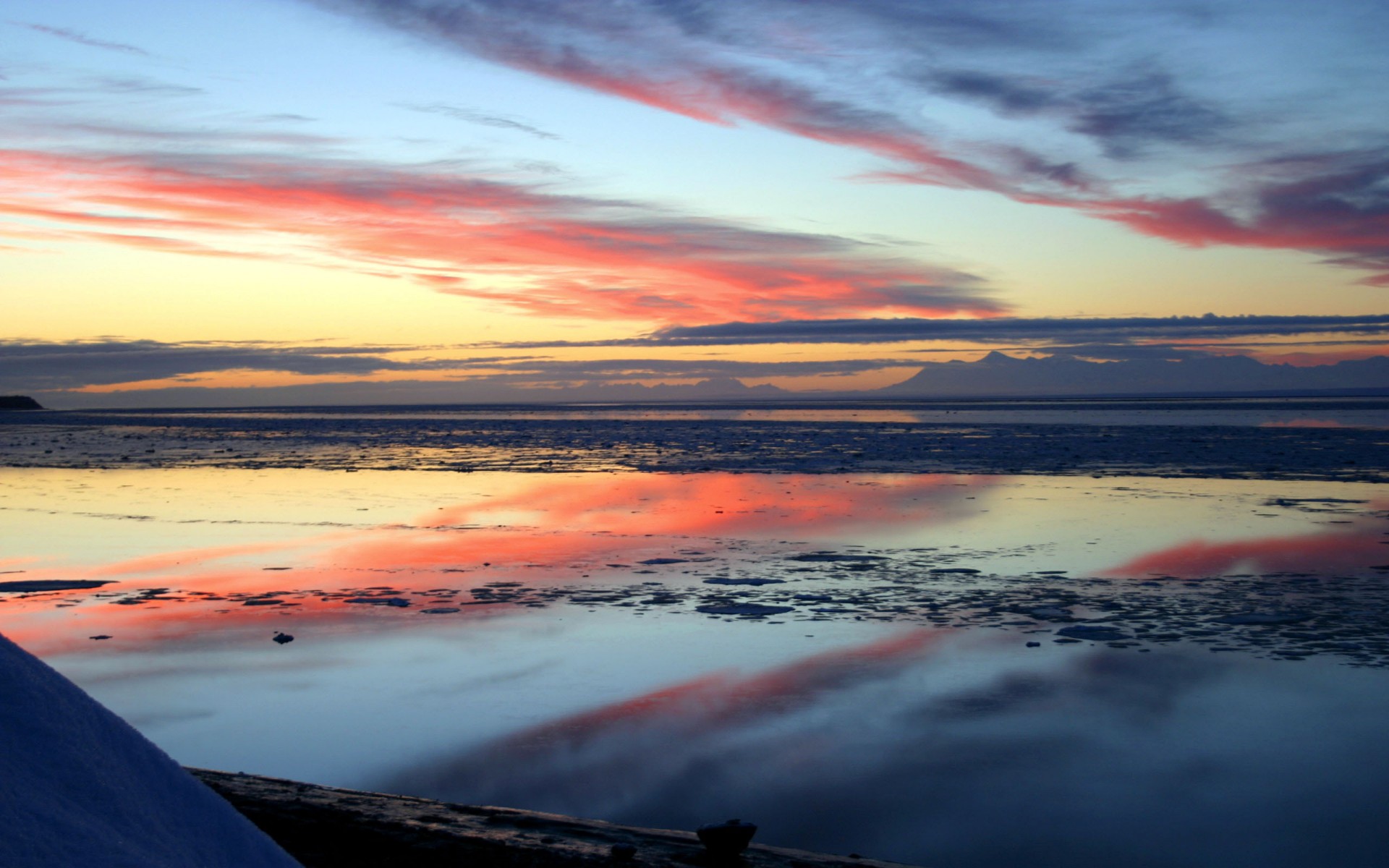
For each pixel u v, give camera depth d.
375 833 4.88
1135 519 19.53
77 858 1.80
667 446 47.47
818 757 7.10
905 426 70.38
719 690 8.60
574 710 8.10
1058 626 10.79
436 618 11.24
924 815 6.15
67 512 21.31
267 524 19.34
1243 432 56.34
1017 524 18.88
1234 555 15.29
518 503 22.89
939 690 8.58
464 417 112.00
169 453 44.00
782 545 16.53
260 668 9.29
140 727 7.74
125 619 11.22
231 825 2.23
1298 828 5.93
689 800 6.38
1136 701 8.26
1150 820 6.05
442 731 7.62
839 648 9.96
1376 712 7.88
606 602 12.10
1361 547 15.95
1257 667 9.17
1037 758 7.06
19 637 10.43
